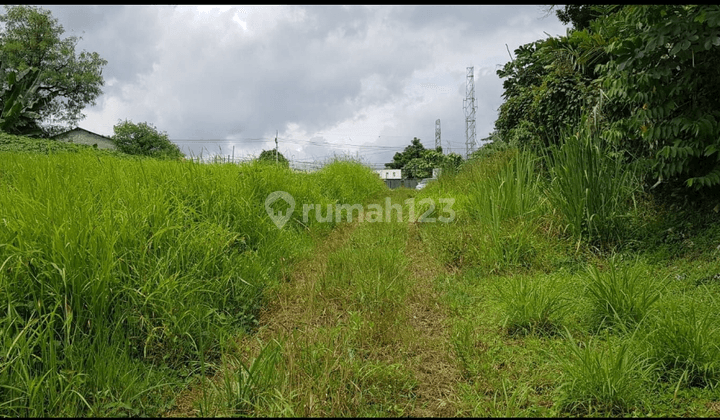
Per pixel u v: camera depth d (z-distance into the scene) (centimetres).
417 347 273
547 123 719
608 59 577
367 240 578
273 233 476
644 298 269
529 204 515
